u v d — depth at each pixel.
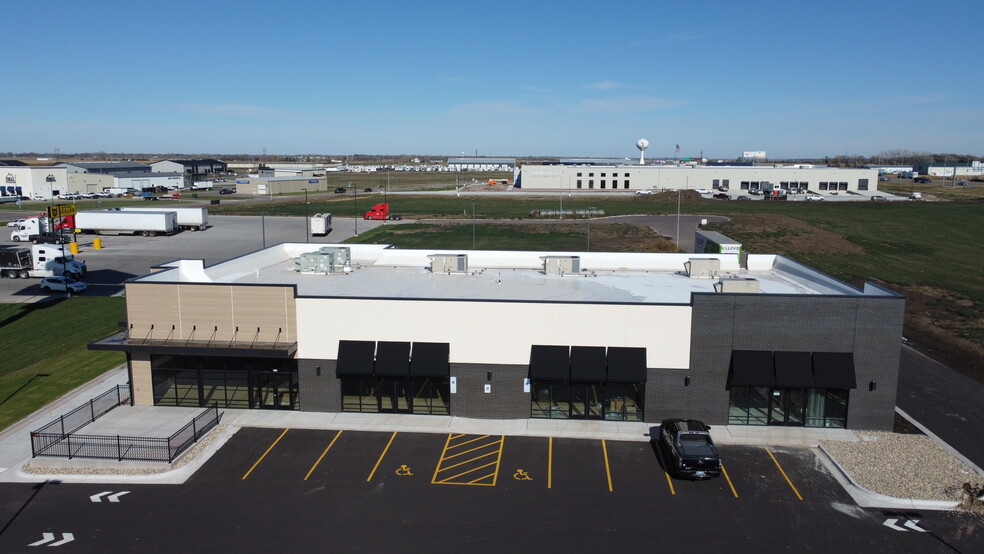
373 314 30.98
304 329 31.31
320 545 21.03
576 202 144.50
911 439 29.31
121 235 96.62
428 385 31.52
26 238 87.56
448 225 109.00
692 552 20.75
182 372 32.38
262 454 27.44
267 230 102.12
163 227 95.31
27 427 30.16
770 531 21.97
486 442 28.67
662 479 25.52
